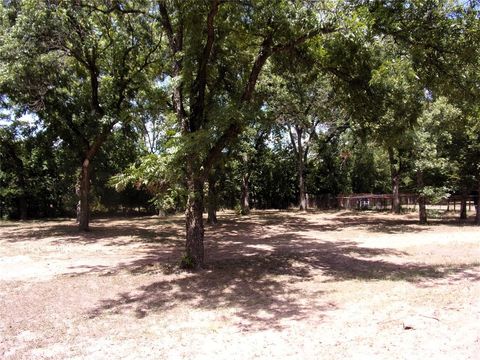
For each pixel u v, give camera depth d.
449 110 17.45
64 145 19.80
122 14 14.23
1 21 15.05
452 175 19.67
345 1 8.62
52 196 30.89
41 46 14.26
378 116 10.80
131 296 7.61
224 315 6.30
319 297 7.17
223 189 30.16
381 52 9.16
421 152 19.19
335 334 5.25
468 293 6.89
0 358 4.88
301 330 5.47
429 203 20.84
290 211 33.53
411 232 17.17
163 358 4.72
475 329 5.16
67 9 13.66
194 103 10.33
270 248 13.45
